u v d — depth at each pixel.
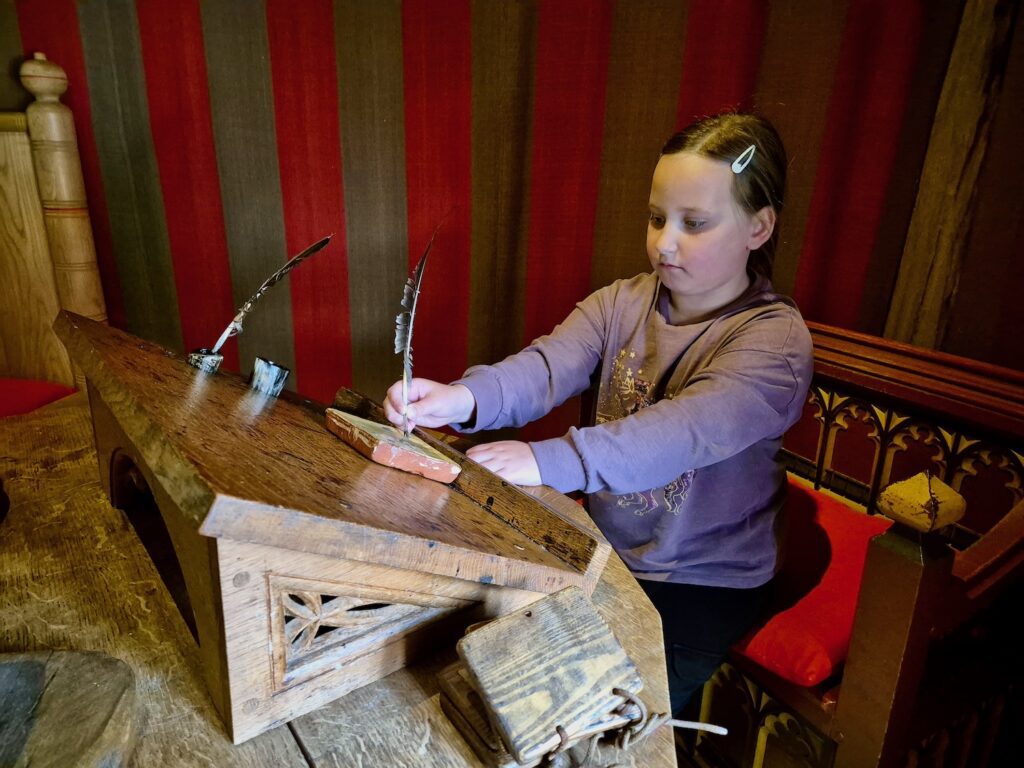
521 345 1.75
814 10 1.39
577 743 0.55
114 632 0.63
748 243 0.98
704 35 1.46
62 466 0.96
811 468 1.59
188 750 0.51
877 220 1.46
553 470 0.85
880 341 1.37
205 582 0.51
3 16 1.32
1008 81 1.28
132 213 1.47
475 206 1.61
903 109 1.39
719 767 1.19
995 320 1.36
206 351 0.90
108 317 1.53
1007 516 1.00
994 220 1.33
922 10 1.33
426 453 0.72
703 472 1.04
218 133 1.44
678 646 1.00
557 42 1.51
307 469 0.58
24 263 1.41
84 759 0.47
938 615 0.84
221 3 1.36
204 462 0.49
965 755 1.11
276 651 0.52
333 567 0.52
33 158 1.35
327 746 0.53
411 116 1.52
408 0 1.44
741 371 0.94
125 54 1.37
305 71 1.44
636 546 1.11
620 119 1.55
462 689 0.57
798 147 1.47
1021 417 1.11
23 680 0.53
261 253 1.54
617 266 1.66
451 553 0.55
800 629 1.00
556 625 0.58
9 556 0.75
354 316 1.64
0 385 1.41
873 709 0.88
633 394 1.13
